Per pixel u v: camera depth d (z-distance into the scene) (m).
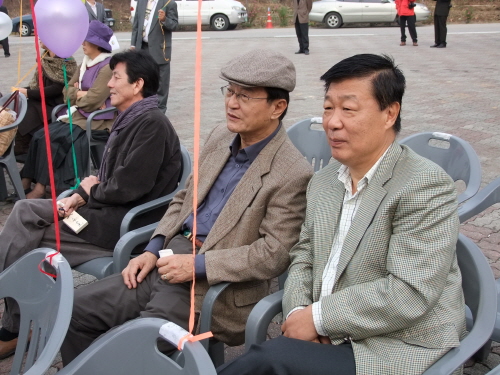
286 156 2.27
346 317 1.71
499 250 3.76
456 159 2.99
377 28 20.81
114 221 2.86
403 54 13.48
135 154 2.79
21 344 1.91
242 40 17.58
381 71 1.73
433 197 1.70
